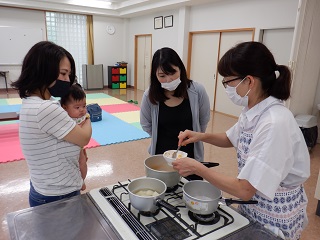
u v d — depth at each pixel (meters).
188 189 0.95
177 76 1.37
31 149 0.97
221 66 0.82
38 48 0.92
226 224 0.80
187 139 1.17
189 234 0.74
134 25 8.43
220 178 0.79
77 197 0.92
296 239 0.96
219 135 1.14
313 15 3.07
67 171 1.05
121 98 6.99
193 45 6.14
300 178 0.87
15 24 7.07
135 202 0.80
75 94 1.10
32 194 1.07
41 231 0.74
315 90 3.77
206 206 0.79
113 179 2.64
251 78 0.79
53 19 7.54
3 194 2.28
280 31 4.30
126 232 0.74
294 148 0.81
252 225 0.80
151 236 0.72
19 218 0.80
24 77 0.94
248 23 4.71
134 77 8.87
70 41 7.96
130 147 3.52
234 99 0.86
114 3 7.60
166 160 1.03
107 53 8.67
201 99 1.54
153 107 1.53
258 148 0.76
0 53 7.02
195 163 0.83
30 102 0.94
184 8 5.95
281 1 4.13
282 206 0.88
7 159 2.96
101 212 0.83
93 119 4.49
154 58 1.39
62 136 0.96
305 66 3.31
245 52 0.77
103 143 3.60
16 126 4.12
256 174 0.73
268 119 0.77
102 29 8.37
